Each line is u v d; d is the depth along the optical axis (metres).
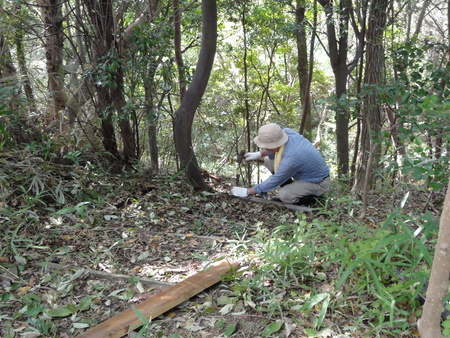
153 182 5.59
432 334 1.99
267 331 2.56
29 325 2.62
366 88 4.55
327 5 7.84
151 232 4.09
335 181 6.32
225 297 2.92
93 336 2.45
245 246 3.60
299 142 5.05
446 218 1.80
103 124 5.59
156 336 2.54
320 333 2.53
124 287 3.10
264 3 8.33
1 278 3.10
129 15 8.29
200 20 7.90
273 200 5.51
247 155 5.89
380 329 2.51
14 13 5.41
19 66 5.50
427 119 3.54
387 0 6.79
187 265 3.47
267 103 10.37
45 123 5.66
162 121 7.16
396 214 2.99
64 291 2.98
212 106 8.86
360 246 2.87
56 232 3.79
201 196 5.40
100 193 4.89
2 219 3.78
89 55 5.68
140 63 5.35
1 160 4.22
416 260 2.77
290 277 3.16
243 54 9.60
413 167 3.40
